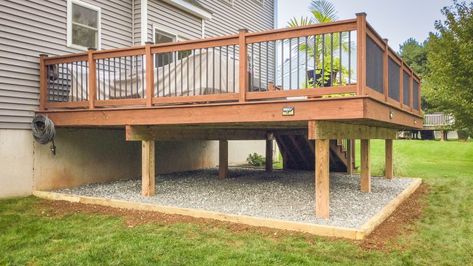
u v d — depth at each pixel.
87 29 8.41
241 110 5.60
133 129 6.61
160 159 10.43
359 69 4.81
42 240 4.72
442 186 9.04
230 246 4.43
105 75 7.60
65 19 7.93
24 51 7.21
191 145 11.57
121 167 9.30
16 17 7.07
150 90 6.35
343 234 4.69
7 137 6.99
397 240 4.70
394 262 3.97
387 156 9.73
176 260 4.03
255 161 13.27
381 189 8.05
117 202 6.38
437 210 6.51
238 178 9.55
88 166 8.48
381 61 5.83
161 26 9.84
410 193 7.95
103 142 8.84
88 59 6.89
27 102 7.29
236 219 5.37
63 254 4.25
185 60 6.90
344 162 10.77
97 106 6.88
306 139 10.61
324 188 5.34
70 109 7.26
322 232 4.80
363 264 3.90
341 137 5.98
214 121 5.81
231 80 6.98
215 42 5.77
